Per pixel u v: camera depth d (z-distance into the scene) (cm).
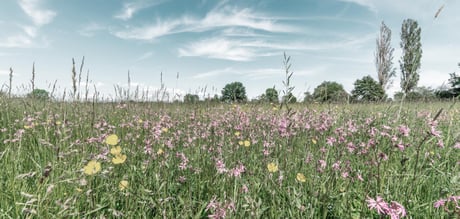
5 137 409
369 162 314
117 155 283
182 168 329
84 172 242
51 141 371
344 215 267
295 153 376
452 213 216
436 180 329
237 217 226
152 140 390
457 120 589
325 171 316
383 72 3406
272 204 266
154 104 745
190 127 546
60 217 208
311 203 254
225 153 386
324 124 473
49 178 256
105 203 257
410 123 473
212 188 299
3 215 213
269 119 548
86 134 408
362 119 558
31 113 512
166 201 259
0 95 558
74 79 358
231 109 689
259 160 368
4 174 276
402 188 287
